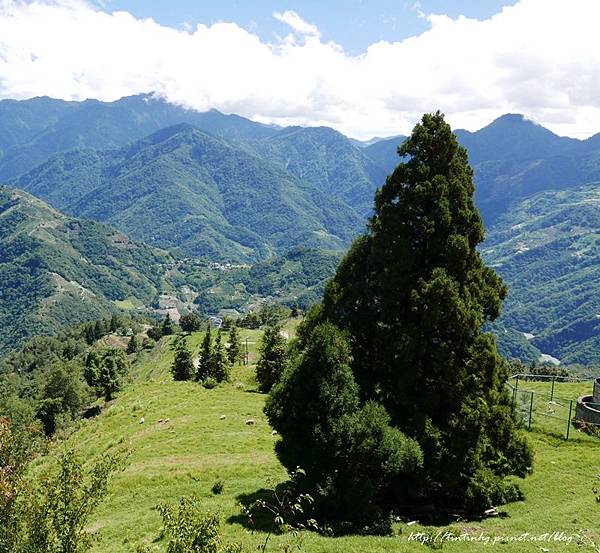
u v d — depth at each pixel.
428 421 25.06
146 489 30.48
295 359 26.34
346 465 23.36
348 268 28.92
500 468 26.86
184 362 100.75
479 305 26.59
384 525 23.17
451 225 26.89
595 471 30.80
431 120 27.33
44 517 11.91
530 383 59.00
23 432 14.32
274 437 42.69
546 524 23.22
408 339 25.38
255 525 23.38
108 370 97.56
